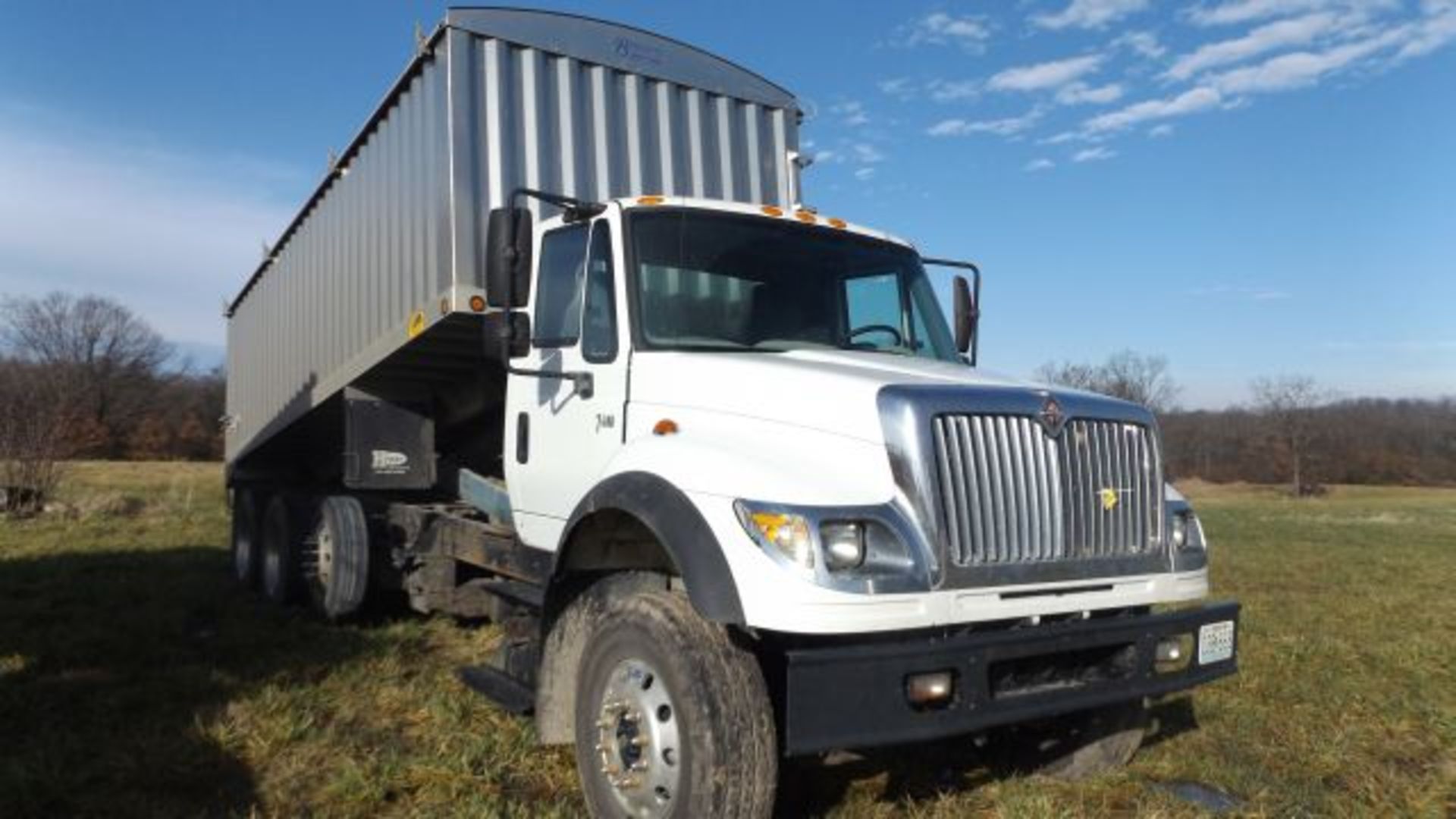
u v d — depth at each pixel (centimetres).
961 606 359
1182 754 531
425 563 760
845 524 349
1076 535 393
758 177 783
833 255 544
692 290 497
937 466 365
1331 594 1139
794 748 329
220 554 1288
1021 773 500
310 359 991
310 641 753
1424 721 604
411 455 840
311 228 1002
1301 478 6600
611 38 713
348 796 451
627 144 720
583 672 416
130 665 672
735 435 414
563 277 534
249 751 512
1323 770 516
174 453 6294
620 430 476
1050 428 393
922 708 349
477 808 432
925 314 567
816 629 335
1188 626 418
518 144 673
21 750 505
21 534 1539
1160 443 429
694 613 379
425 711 570
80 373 5894
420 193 708
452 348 731
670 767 372
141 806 441
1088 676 397
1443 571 1413
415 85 721
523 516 558
